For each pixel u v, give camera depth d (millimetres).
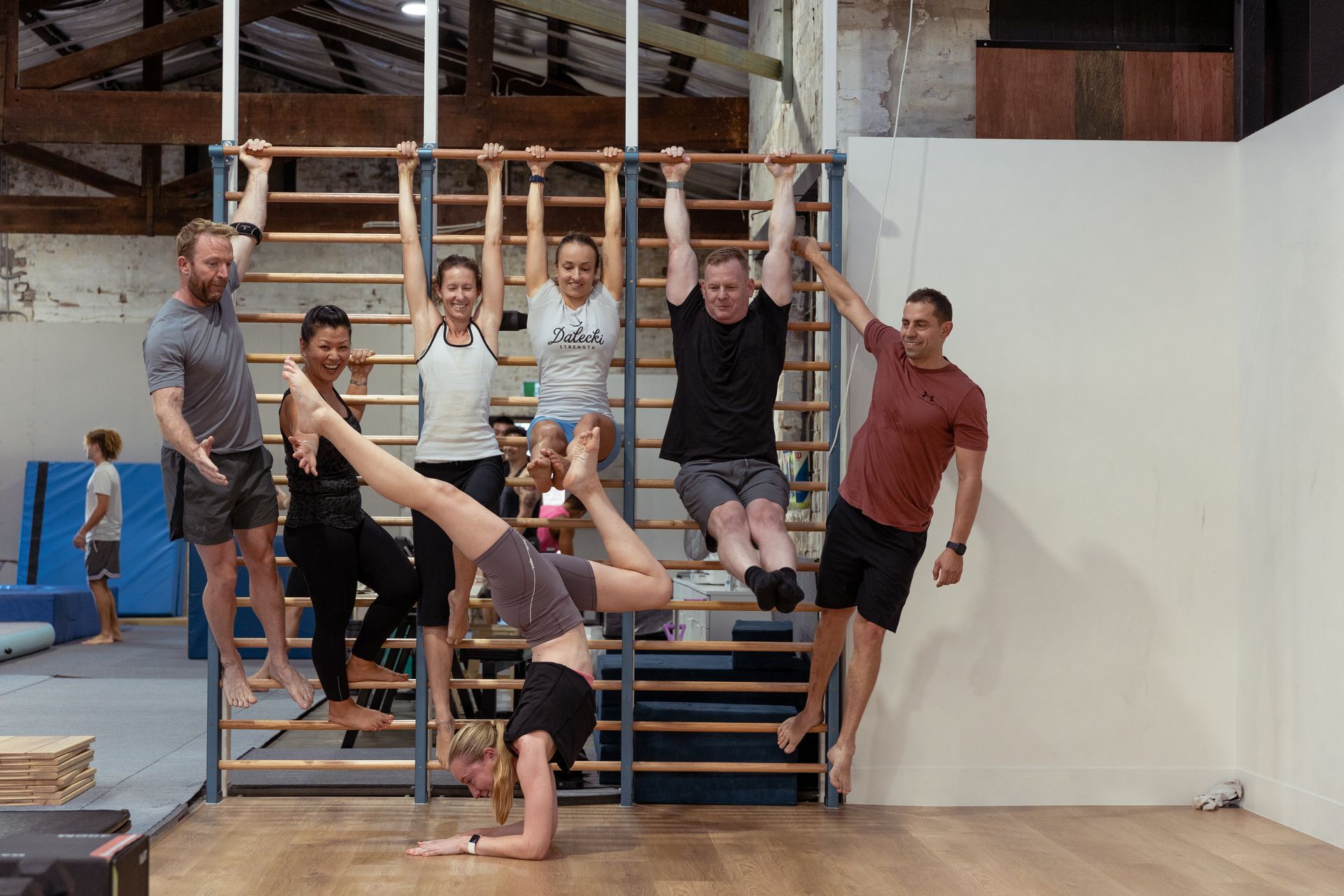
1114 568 4559
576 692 3631
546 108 8375
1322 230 4086
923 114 4859
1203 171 4648
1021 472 4551
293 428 3955
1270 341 4398
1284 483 4285
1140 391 4598
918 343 3887
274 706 6445
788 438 6016
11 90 8812
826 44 4605
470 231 11172
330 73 12430
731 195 10133
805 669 4645
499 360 4199
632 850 3703
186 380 3834
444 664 4105
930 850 3768
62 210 11828
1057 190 4605
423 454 4078
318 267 12578
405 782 4449
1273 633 4332
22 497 11680
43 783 3961
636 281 4395
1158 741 4535
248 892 3207
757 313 4203
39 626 8828
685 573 7316
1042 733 4504
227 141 4398
